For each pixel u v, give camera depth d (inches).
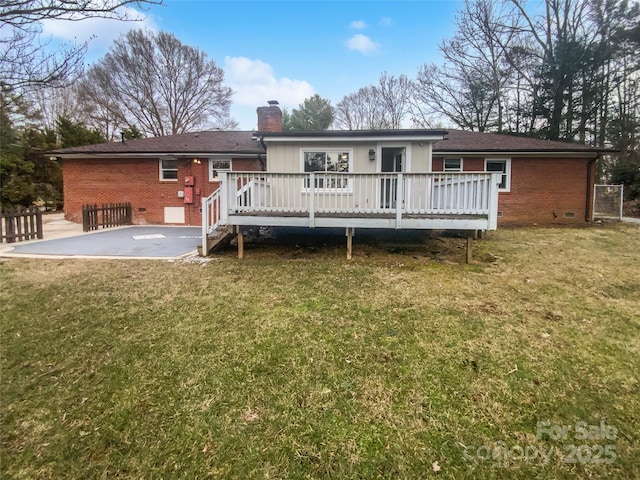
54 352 133.2
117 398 105.7
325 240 366.0
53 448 86.0
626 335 148.3
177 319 164.4
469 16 889.5
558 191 530.6
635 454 84.1
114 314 169.9
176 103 1213.1
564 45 773.9
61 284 215.2
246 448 86.3
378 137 366.0
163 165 550.6
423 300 189.9
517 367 122.8
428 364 124.7
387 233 372.2
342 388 110.7
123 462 82.1
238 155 528.7
